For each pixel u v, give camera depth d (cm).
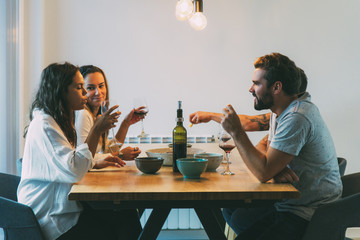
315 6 370
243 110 374
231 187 155
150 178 175
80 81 185
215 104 373
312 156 174
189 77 370
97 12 365
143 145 284
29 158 170
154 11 367
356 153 376
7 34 326
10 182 206
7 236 165
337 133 376
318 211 164
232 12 369
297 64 373
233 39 370
